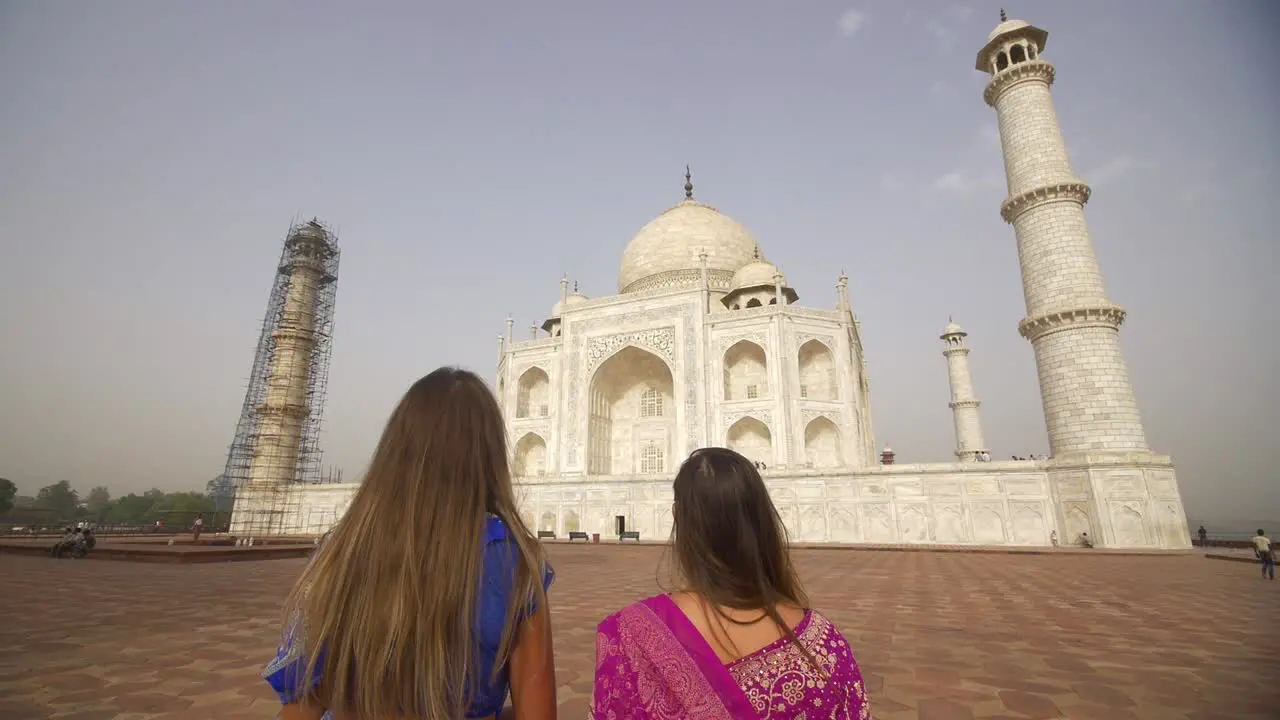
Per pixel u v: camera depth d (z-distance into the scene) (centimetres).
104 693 787
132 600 1568
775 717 222
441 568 229
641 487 4838
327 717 232
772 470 4528
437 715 217
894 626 1229
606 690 252
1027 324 3997
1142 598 1606
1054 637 1120
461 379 292
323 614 230
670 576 282
